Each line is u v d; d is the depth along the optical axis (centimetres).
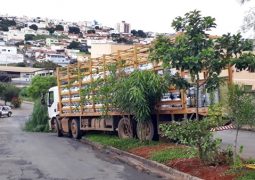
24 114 6756
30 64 12912
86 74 2073
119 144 1667
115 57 1798
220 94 1287
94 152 1648
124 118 1766
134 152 1493
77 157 1494
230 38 1131
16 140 2117
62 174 1145
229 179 955
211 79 1170
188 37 1136
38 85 4938
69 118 2359
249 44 1137
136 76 1535
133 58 1672
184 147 1398
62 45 16525
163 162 1252
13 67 11131
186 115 1459
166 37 1216
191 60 1095
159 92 1519
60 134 2508
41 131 2966
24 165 1296
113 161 1393
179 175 1109
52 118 2631
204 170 1065
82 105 2142
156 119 1609
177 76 1263
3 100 9188
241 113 1034
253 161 1107
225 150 1183
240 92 1038
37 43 17088
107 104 1825
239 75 3266
